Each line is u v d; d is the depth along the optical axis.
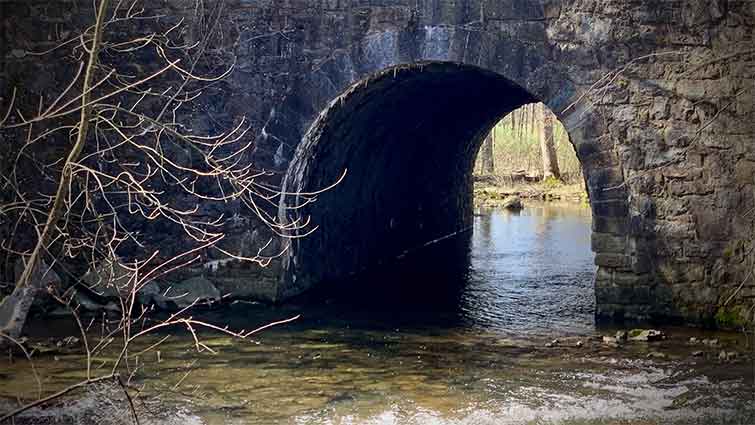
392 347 10.14
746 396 8.30
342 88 11.64
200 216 11.95
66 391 6.32
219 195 11.91
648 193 10.83
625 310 11.04
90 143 11.95
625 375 8.98
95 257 11.95
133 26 11.79
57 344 10.04
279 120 11.80
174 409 7.95
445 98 16.12
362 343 10.33
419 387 8.62
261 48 11.74
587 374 9.02
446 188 20.56
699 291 10.76
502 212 28.84
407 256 17.88
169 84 11.87
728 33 10.43
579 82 10.93
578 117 10.97
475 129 20.09
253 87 11.79
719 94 10.52
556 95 11.02
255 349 9.99
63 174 6.45
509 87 16.42
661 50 10.64
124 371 9.06
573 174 39.94
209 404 8.09
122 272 11.93
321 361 9.53
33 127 11.95
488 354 9.83
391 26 11.43
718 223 10.64
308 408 7.99
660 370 9.13
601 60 10.84
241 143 11.86
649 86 10.71
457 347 10.15
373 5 11.47
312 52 11.69
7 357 9.47
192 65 11.77
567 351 9.92
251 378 8.88
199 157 11.90
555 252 18.59
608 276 11.07
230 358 9.62
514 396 8.34
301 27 11.67
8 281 11.92
